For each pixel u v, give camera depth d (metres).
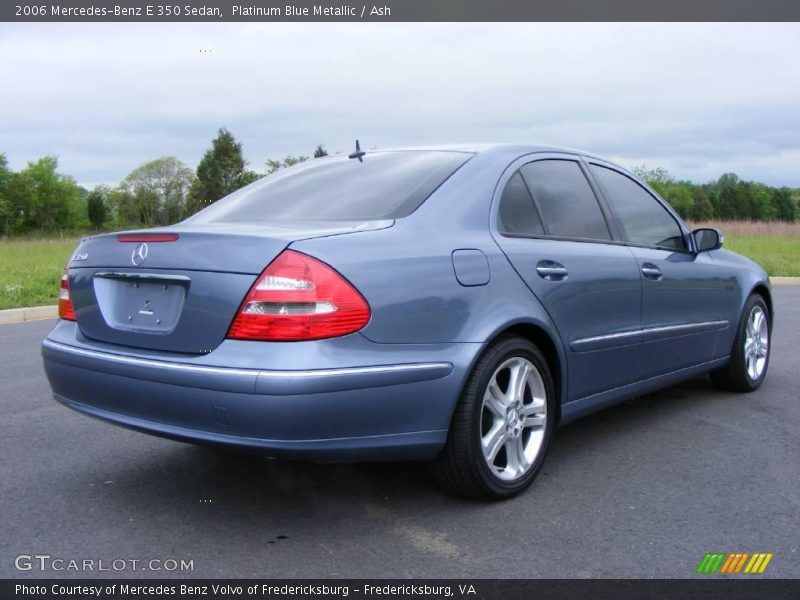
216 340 2.65
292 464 3.66
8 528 2.92
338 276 2.63
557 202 3.71
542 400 3.33
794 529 2.88
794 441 4.05
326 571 2.55
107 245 3.10
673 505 3.13
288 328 2.55
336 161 3.87
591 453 3.85
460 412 2.95
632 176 4.43
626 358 3.90
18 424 4.43
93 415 3.02
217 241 2.73
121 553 2.70
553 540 2.79
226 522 2.97
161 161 80.38
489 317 3.02
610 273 3.74
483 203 3.29
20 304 10.98
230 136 68.88
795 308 10.39
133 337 2.89
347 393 2.58
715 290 4.70
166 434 2.74
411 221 3.02
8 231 81.56
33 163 83.94
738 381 5.09
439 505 3.13
